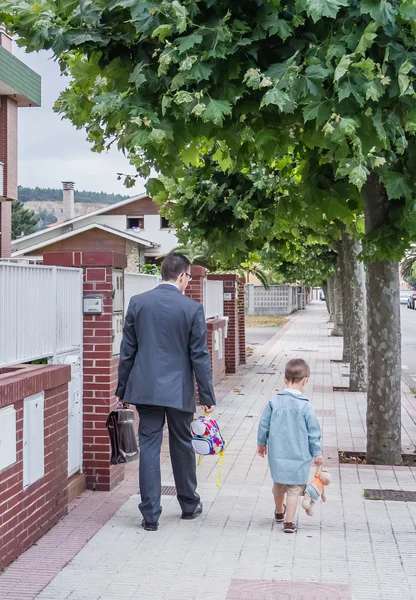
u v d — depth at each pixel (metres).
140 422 6.13
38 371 5.77
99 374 7.30
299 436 5.87
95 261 7.30
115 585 4.81
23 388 5.33
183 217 10.50
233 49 5.84
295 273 32.16
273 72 5.82
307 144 6.75
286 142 6.68
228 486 7.45
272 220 9.84
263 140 6.49
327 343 30.02
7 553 5.14
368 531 6.00
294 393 5.96
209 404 6.14
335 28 6.15
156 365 5.99
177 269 6.23
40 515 5.77
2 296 5.63
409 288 113.75
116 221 43.97
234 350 19.08
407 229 7.35
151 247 41.97
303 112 5.75
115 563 5.21
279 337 33.69
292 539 5.77
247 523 6.19
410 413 12.89
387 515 6.46
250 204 9.78
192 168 10.21
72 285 7.12
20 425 5.36
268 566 5.18
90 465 7.27
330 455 9.08
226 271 19.88
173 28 5.85
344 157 5.81
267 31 6.08
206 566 5.17
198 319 6.07
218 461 8.62
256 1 5.92
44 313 6.42
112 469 7.33
